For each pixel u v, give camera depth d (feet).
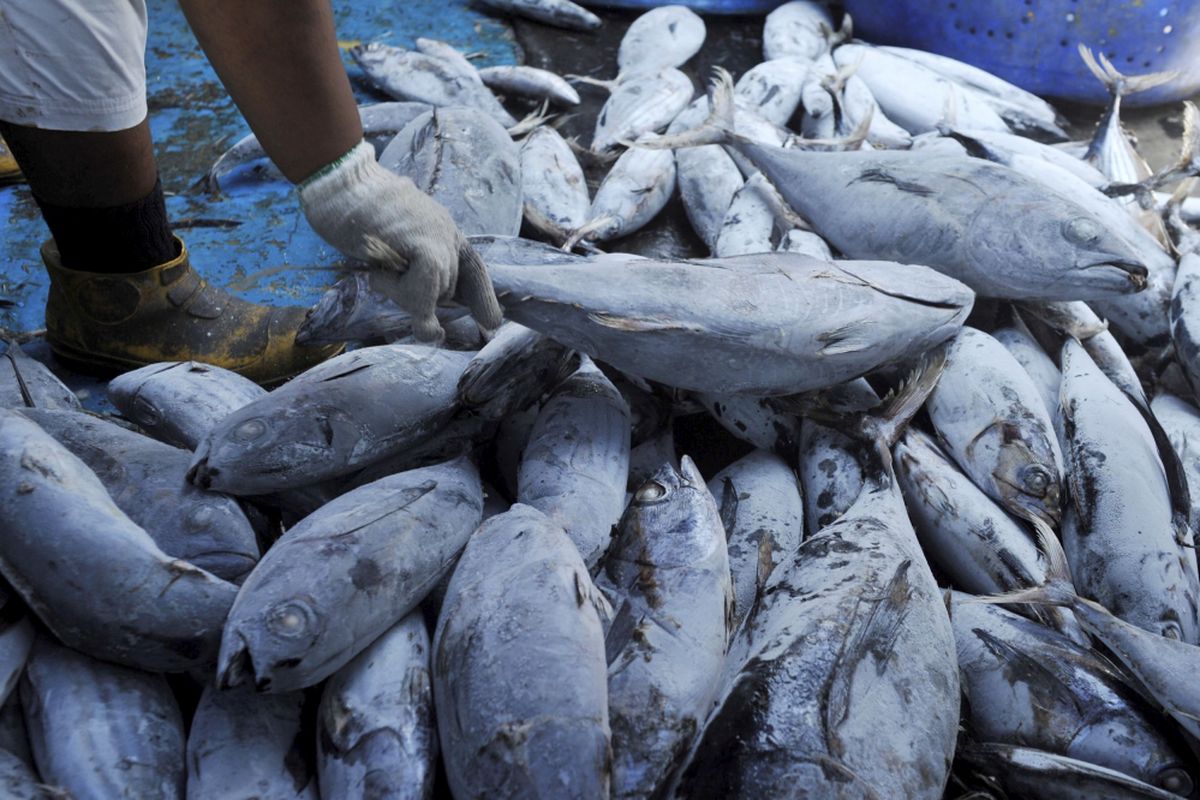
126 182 7.91
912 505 7.45
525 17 14.98
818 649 5.43
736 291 7.16
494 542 5.69
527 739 4.64
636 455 7.67
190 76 13.14
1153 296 9.25
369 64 13.06
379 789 4.89
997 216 8.81
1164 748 5.69
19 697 5.29
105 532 5.33
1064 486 7.32
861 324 7.39
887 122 12.53
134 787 4.89
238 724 5.14
